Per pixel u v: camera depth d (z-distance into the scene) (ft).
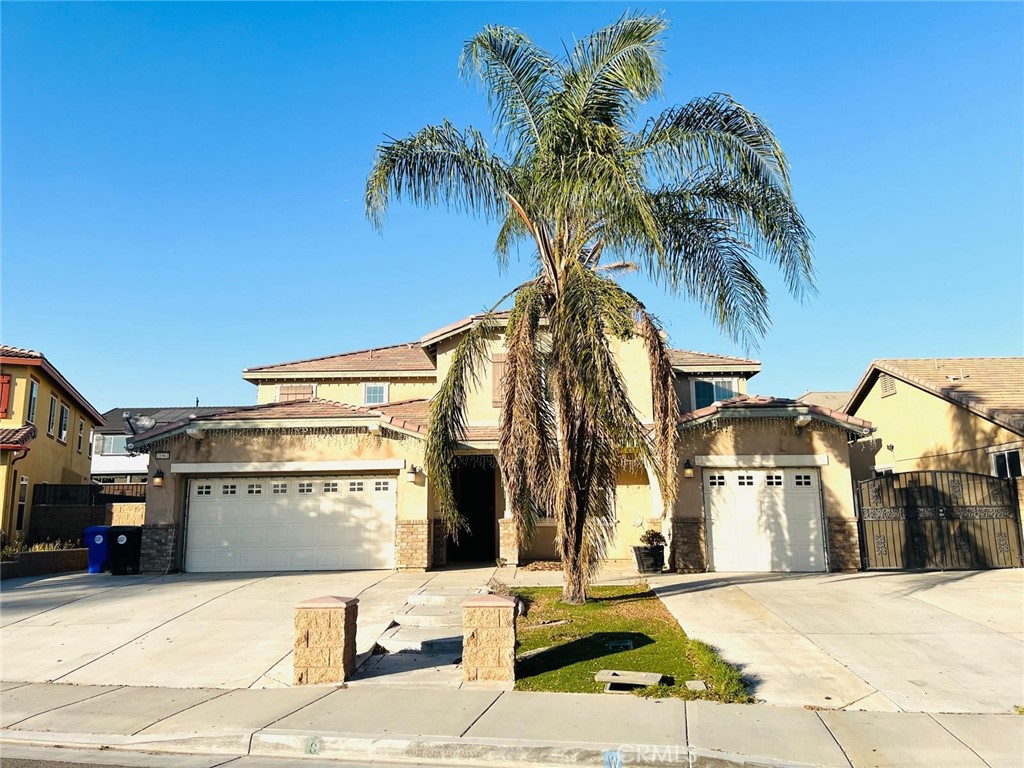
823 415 55.52
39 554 59.93
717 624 36.42
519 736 22.47
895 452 78.59
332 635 29.58
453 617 38.86
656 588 47.09
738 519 56.03
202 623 40.04
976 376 72.28
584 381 36.22
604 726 23.24
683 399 76.79
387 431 59.36
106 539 59.88
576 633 35.01
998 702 25.44
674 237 42.06
